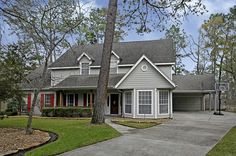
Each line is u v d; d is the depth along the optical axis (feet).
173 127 55.11
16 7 36.04
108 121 67.87
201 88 117.60
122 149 33.32
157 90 82.64
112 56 99.45
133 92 84.17
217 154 30.68
